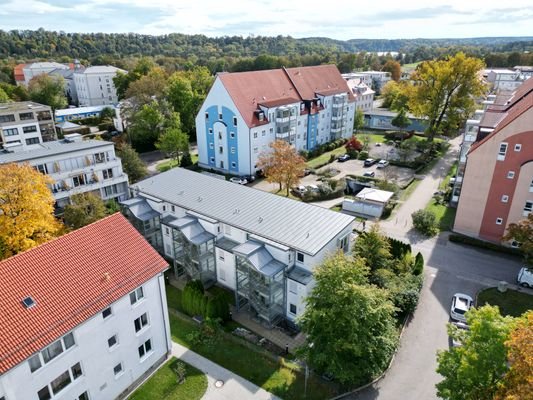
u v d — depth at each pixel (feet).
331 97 268.21
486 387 59.93
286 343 97.60
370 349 74.02
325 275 78.02
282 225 109.60
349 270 77.97
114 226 84.28
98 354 72.43
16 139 259.80
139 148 270.67
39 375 62.69
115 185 164.55
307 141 256.52
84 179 155.22
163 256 138.62
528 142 123.13
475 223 141.38
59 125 307.99
